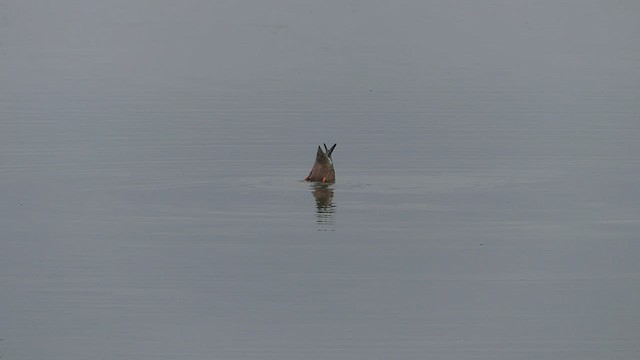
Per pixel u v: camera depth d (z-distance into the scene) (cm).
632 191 7400
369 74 12344
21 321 5297
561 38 14750
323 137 9131
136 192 7394
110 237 6462
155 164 8181
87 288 5706
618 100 10744
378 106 10506
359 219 6794
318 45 14225
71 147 8700
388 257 6144
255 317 5362
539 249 6256
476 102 10700
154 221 6762
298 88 11512
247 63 13075
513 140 8988
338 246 6325
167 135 9169
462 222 6750
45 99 10800
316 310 5441
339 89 11438
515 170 7988
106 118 9906
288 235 6494
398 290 5688
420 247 6291
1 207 7062
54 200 7219
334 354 4959
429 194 7356
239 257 6138
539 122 9756
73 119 9825
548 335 5153
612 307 5462
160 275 5881
